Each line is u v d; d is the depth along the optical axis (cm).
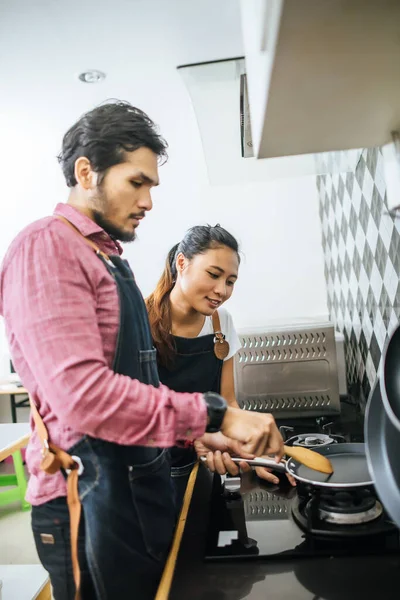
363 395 177
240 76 117
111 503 82
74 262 78
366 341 169
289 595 64
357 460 99
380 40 47
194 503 100
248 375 179
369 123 77
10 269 77
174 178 319
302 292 300
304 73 54
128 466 85
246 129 123
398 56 51
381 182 134
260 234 304
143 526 86
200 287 130
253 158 150
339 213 209
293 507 92
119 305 85
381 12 42
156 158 89
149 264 329
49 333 71
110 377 72
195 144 315
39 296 73
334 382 176
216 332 146
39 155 336
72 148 86
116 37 182
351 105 67
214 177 174
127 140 83
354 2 39
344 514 82
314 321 203
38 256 75
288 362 177
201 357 143
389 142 89
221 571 72
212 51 195
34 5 159
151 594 85
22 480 295
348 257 195
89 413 70
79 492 82
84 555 84
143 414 71
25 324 72
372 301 157
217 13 168
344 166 166
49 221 80
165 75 215
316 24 43
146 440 73
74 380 70
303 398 177
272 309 302
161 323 138
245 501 99
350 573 69
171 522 93
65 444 82
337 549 74
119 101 95
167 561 79
